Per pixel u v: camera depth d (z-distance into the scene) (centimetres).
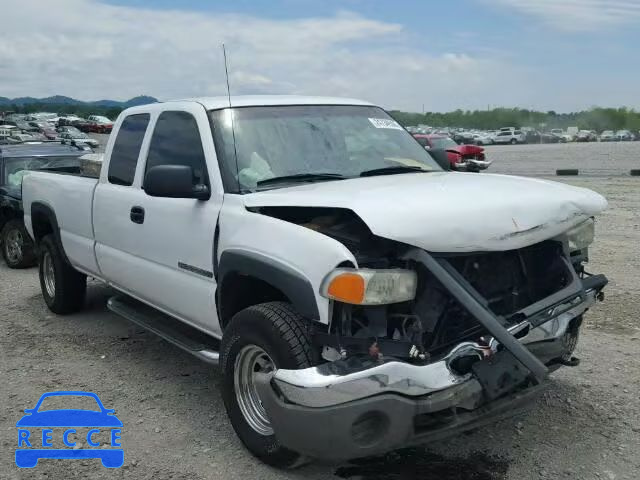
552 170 2572
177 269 451
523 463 370
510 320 341
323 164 438
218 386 496
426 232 316
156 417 444
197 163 438
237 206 395
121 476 371
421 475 360
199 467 377
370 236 340
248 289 399
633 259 870
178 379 511
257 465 377
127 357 564
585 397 450
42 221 701
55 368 541
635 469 360
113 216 529
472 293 320
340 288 313
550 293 381
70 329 648
